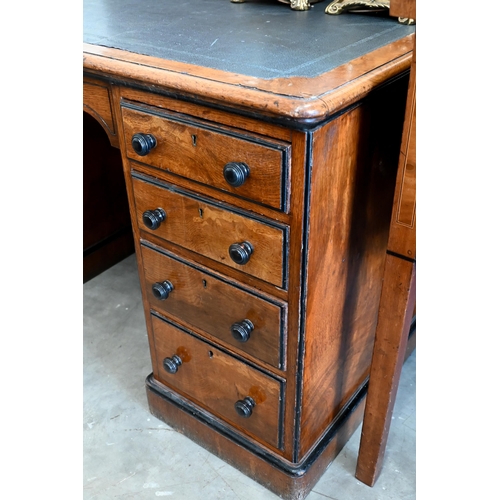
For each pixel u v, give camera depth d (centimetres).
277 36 102
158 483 123
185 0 139
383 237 109
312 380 104
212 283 102
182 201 97
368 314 118
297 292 89
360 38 100
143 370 156
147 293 119
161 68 86
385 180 100
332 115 76
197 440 131
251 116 78
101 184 187
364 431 114
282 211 82
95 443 133
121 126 99
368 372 134
